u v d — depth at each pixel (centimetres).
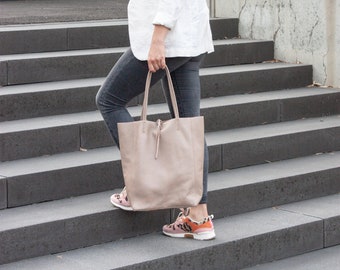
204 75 681
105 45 721
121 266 457
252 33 798
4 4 991
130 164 464
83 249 486
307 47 757
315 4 746
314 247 544
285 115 686
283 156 630
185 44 461
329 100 714
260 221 539
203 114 634
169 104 487
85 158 548
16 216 485
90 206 504
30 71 636
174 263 477
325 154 653
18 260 466
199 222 496
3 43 666
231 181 564
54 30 691
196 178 467
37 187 509
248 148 608
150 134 463
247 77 710
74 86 621
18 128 553
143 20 460
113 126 480
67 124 567
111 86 473
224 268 499
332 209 568
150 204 464
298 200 587
